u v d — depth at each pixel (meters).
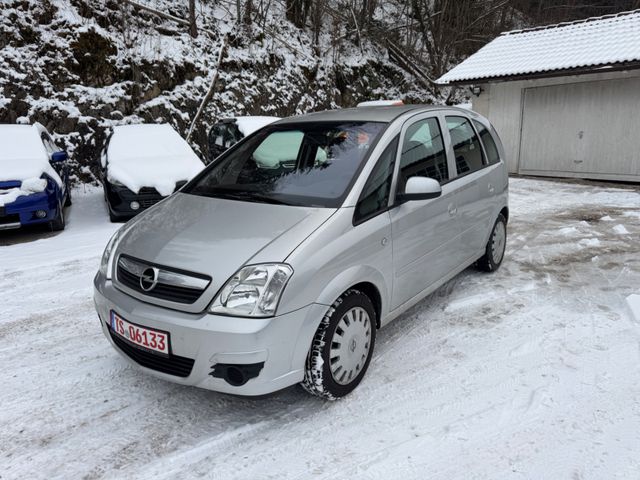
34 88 10.57
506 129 12.72
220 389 2.46
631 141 10.79
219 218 2.91
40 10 11.08
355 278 2.76
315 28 18.53
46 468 2.36
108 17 12.31
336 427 2.62
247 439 2.54
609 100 10.95
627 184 10.87
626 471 2.26
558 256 5.47
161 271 2.57
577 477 2.23
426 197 3.06
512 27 24.69
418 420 2.66
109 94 11.54
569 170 11.83
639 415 2.65
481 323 3.80
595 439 2.47
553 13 25.78
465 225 4.02
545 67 11.23
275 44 16.39
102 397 2.95
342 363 2.77
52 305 4.40
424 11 21.81
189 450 2.47
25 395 2.97
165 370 2.58
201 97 13.23
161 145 8.41
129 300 2.65
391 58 21.41
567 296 4.30
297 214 2.81
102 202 9.27
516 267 5.09
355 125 3.49
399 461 2.35
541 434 2.52
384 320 3.16
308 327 2.53
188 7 14.95
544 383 2.96
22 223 6.60
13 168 6.86
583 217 7.55
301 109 16.20
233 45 15.03
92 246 6.25
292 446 2.48
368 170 3.06
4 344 3.65
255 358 2.36
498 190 4.60
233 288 2.41
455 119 4.16
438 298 4.29
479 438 2.50
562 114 11.70
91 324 4.00
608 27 12.35
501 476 2.24
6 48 10.47
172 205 3.29
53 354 3.48
